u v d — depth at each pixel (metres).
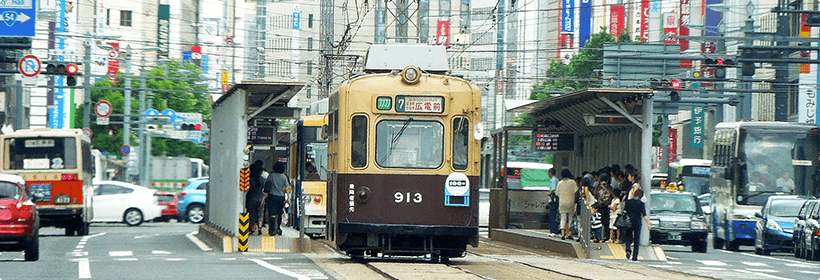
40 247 62.28
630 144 61.59
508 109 72.88
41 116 140.50
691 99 113.31
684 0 145.12
